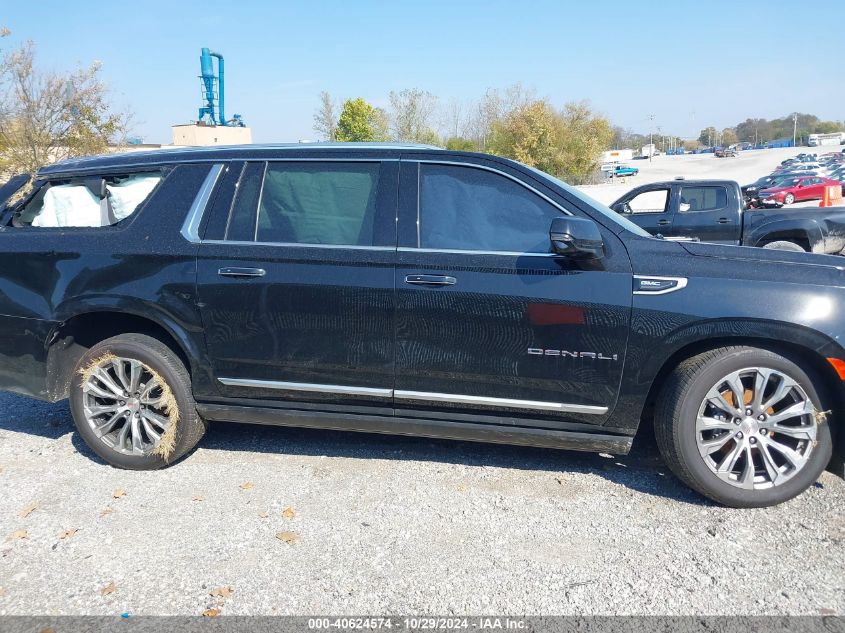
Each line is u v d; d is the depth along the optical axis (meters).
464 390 3.61
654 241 3.53
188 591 2.83
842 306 3.26
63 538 3.26
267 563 3.03
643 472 3.89
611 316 3.40
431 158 3.76
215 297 3.78
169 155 4.14
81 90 15.98
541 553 3.08
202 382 3.91
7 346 4.09
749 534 3.21
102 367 3.98
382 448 4.28
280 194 3.86
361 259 3.63
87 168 4.23
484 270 3.51
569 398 3.52
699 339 3.35
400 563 3.02
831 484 3.70
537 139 54.91
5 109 15.66
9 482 3.86
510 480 3.81
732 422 3.39
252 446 4.34
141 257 3.88
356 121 54.84
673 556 3.04
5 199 4.32
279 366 3.79
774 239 10.44
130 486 3.80
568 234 3.26
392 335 3.61
